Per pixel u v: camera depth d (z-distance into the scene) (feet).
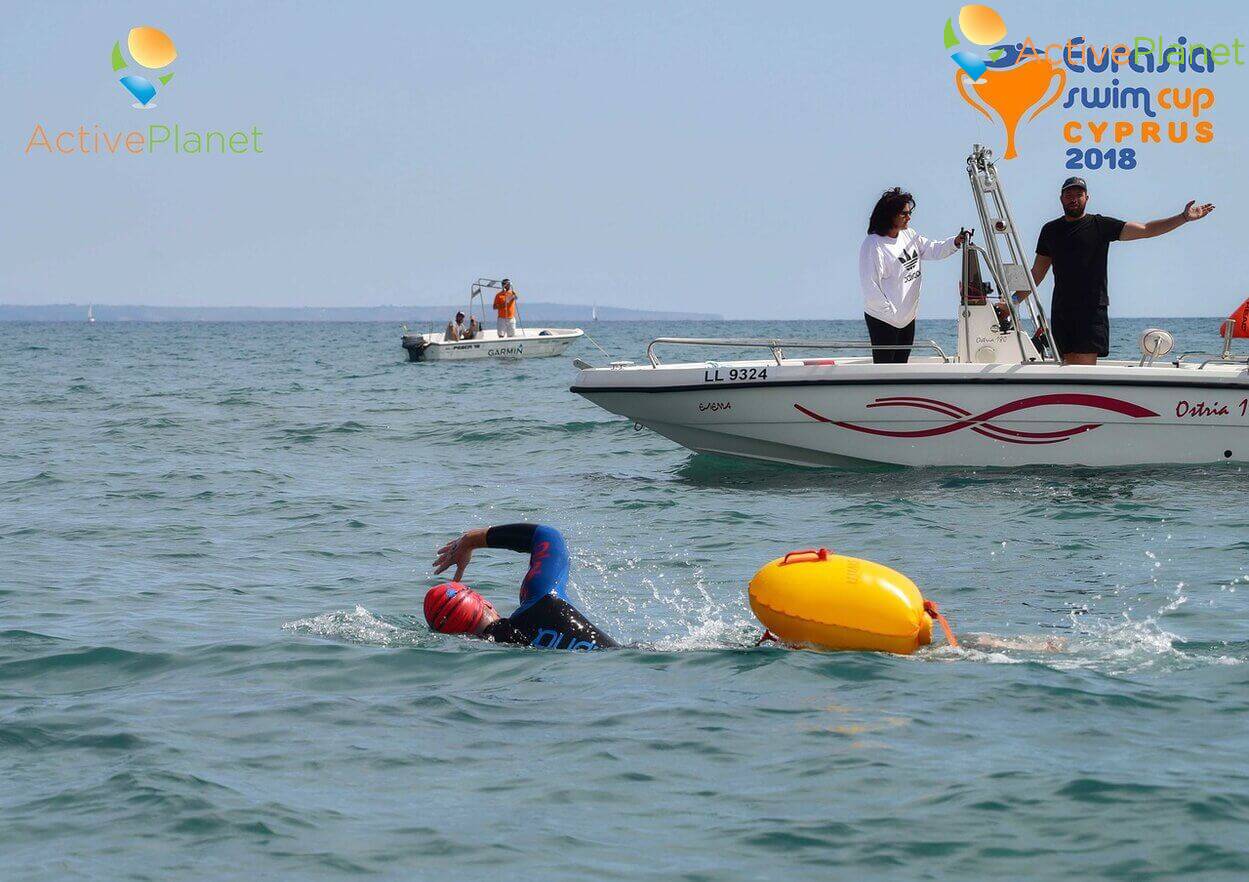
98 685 48.39
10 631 57.00
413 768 38.73
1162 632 55.21
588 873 31.22
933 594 64.34
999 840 32.68
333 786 37.24
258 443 145.18
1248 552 73.10
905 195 100.89
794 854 32.17
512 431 151.02
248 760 39.52
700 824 34.19
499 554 77.82
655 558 75.56
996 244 100.32
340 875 31.30
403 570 73.10
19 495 105.09
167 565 74.84
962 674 47.91
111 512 95.81
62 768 38.91
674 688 46.62
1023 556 73.56
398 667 50.06
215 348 582.35
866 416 103.09
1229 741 40.01
